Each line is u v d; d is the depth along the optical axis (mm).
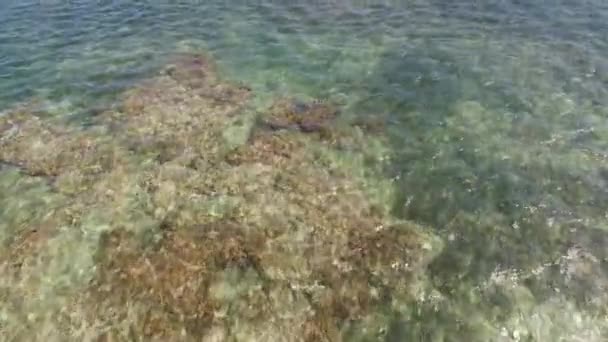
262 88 26047
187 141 22250
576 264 17406
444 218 19094
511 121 23516
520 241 18219
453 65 27312
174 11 33625
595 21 30984
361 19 32156
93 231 18094
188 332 15375
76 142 22312
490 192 20078
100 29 31578
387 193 20078
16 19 32625
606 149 21922
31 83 26562
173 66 27859
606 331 15617
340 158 21562
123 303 15984
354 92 25609
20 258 17328
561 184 20375
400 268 17234
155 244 17531
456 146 22234
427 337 15500
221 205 18984
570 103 24516
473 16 32094
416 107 24469
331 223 18531
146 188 19797
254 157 21391
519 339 15477
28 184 20297
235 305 15922
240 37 30500
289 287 16453
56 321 15695
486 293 16578
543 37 29656
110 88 26047
